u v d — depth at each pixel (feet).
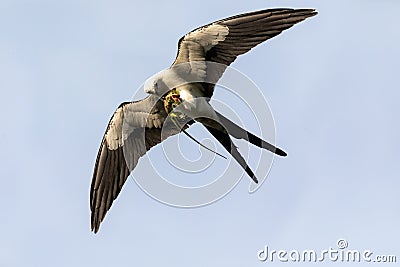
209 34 46.24
